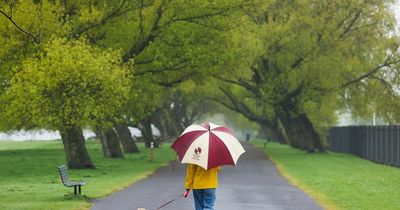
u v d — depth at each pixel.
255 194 45.16
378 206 38.12
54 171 69.38
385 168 79.81
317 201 40.88
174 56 78.75
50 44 59.81
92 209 35.69
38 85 58.44
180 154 25.67
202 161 25.23
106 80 60.28
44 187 48.69
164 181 56.56
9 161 88.12
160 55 77.31
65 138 73.44
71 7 71.50
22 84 58.69
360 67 111.31
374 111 115.00
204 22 77.19
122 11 74.69
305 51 110.81
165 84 86.31
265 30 108.19
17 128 86.44
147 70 80.00
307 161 94.81
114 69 61.81
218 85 140.75
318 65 109.38
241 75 115.94
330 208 37.25
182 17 75.94
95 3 72.88
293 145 158.00
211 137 25.59
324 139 142.12
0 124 77.25
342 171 72.19
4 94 63.34
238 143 26.06
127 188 49.31
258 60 115.81
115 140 99.44
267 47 109.06
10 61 63.44
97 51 66.56
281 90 117.00
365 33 109.88
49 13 62.59
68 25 64.81
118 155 99.12
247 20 84.56
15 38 60.22
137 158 98.88
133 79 77.88
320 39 110.19
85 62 58.94
